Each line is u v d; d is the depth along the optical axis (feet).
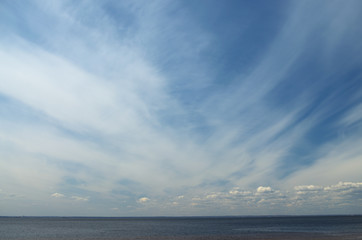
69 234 242.78
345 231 261.65
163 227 379.96
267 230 290.35
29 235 231.50
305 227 351.67
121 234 240.73
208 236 215.31
